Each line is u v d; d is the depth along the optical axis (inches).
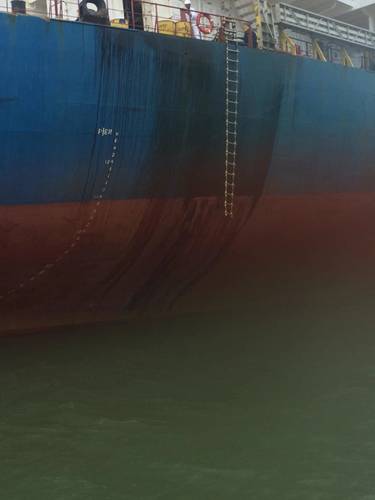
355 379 346.3
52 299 421.1
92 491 228.8
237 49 422.9
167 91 393.7
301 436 272.7
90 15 374.9
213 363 376.8
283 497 221.9
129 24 470.0
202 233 447.2
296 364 374.6
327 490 226.1
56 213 378.0
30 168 358.9
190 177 419.8
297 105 466.6
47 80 351.3
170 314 490.0
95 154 377.1
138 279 447.8
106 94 371.6
